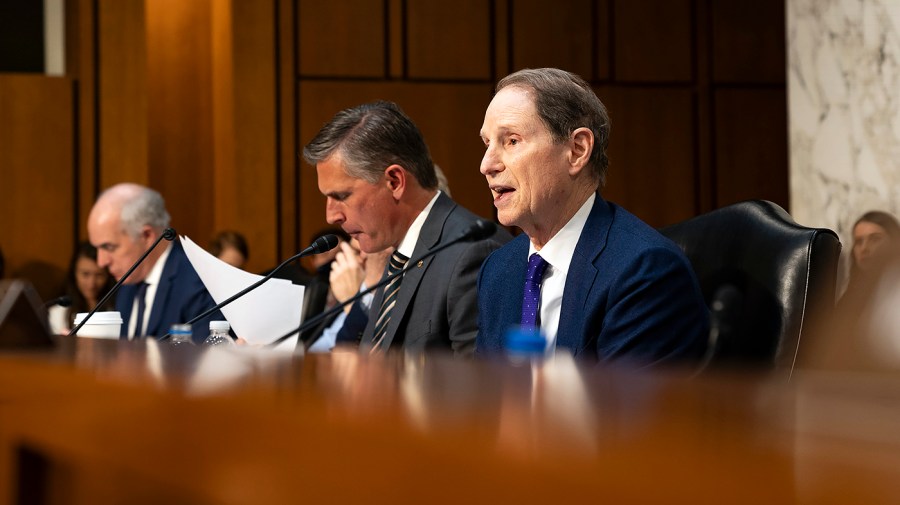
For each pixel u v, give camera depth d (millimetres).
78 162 9312
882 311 1101
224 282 3768
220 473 871
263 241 9727
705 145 10578
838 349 2234
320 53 9961
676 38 10555
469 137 10188
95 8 9383
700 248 2932
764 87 10703
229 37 9930
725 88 10648
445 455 599
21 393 1283
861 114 5562
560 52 10352
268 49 9812
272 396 892
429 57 10148
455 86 10172
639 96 10484
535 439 610
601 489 497
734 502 456
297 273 7410
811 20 5863
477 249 3436
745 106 10648
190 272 4879
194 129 11016
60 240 9180
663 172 10500
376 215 3658
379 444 660
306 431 743
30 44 9258
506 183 2857
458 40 10195
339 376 1126
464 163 10164
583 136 2840
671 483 483
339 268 4242
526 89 2857
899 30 5359
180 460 938
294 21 9922
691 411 752
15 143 9102
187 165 11000
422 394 900
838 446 560
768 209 2836
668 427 660
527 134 2832
